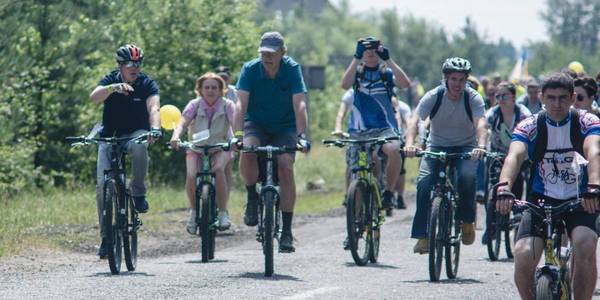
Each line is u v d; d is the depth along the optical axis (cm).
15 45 5059
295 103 2689
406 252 3356
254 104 2731
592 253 1814
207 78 3322
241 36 6262
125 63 2744
